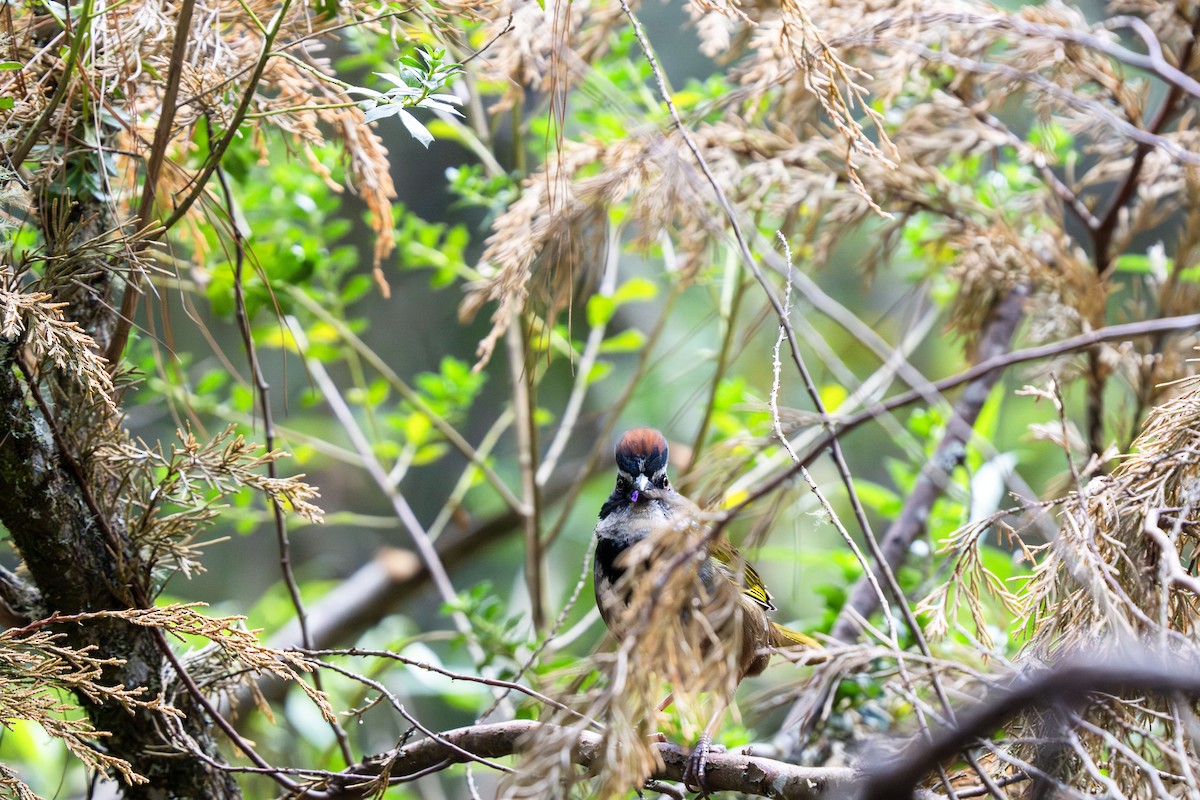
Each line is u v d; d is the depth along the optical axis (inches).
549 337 313.3
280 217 412.8
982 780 175.2
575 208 320.8
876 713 318.0
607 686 165.8
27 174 244.2
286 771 222.4
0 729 253.0
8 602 239.5
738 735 321.7
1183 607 199.8
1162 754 186.1
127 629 237.9
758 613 278.4
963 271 357.1
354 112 288.2
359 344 412.2
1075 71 346.9
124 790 245.6
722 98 338.6
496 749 232.2
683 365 612.4
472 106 426.0
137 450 242.2
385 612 530.3
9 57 238.5
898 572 365.4
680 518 174.6
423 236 412.5
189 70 251.3
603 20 368.2
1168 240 563.8
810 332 340.8
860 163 353.4
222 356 270.4
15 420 221.0
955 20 327.6
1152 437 217.5
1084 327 336.2
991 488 368.5
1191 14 353.1
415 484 690.8
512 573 669.3
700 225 335.9
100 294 251.9
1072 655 190.7
